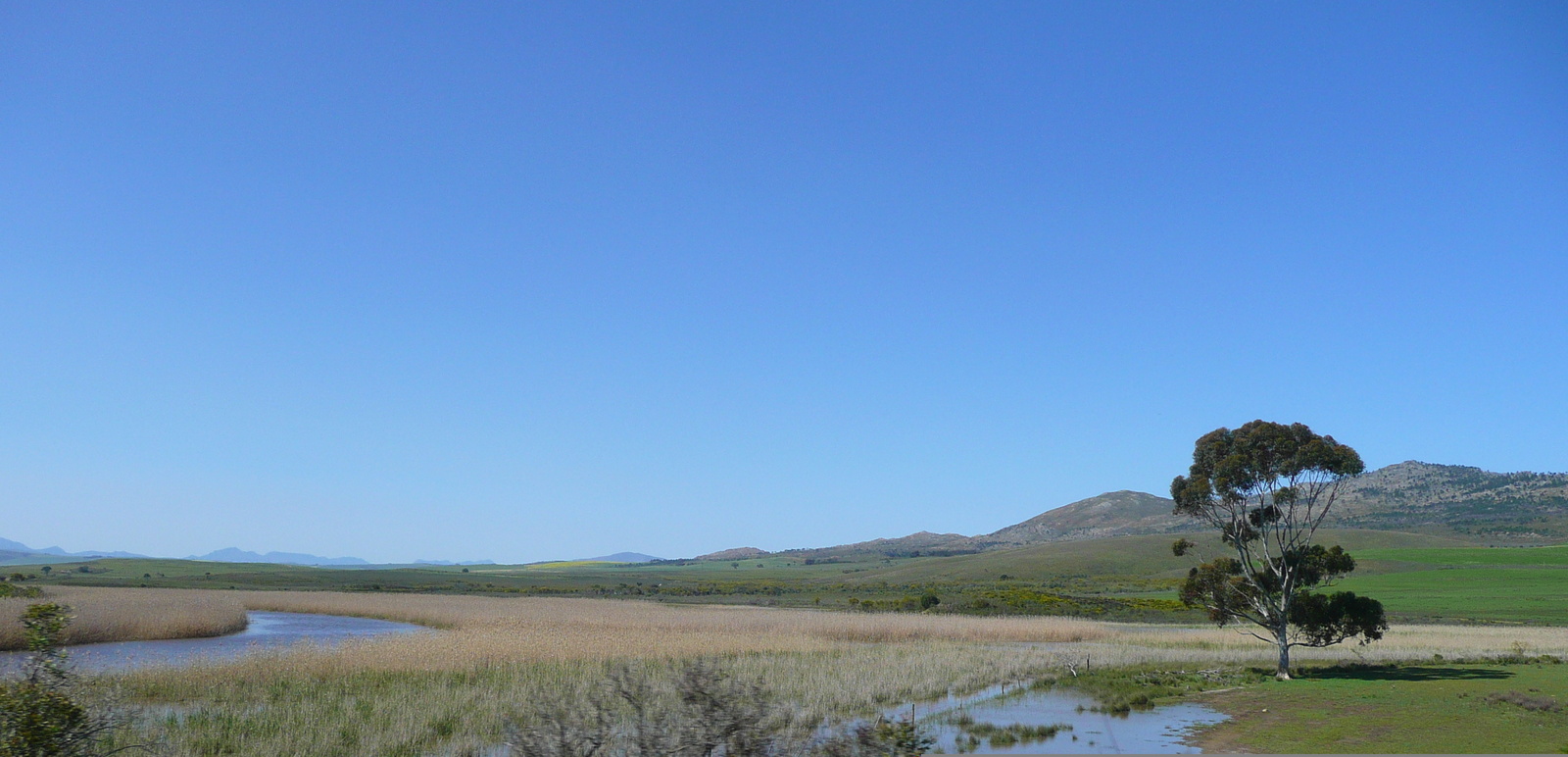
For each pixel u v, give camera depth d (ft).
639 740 40.09
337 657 118.21
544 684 94.27
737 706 39.73
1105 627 232.12
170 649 157.58
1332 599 129.29
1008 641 188.55
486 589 559.79
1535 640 189.57
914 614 290.76
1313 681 116.67
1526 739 72.38
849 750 44.16
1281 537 128.26
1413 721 82.58
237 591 420.36
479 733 71.51
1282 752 69.10
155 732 65.51
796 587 608.19
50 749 39.34
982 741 74.49
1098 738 75.97
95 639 177.58
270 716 74.84
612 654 133.90
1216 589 132.87
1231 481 128.06
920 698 97.60
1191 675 126.11
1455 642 183.42
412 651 127.65
